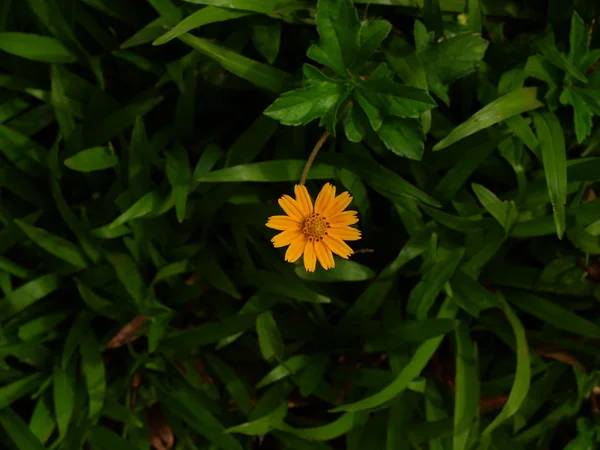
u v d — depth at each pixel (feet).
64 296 1.96
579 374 1.92
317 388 1.92
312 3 1.89
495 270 1.94
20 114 1.94
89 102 1.91
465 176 1.88
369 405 1.84
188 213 1.91
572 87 1.89
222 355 1.96
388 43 1.88
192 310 1.95
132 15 1.92
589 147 1.92
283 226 1.78
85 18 1.91
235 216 1.91
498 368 1.96
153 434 1.94
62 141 1.95
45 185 1.94
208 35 1.91
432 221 1.90
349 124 1.82
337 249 1.79
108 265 1.91
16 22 1.92
